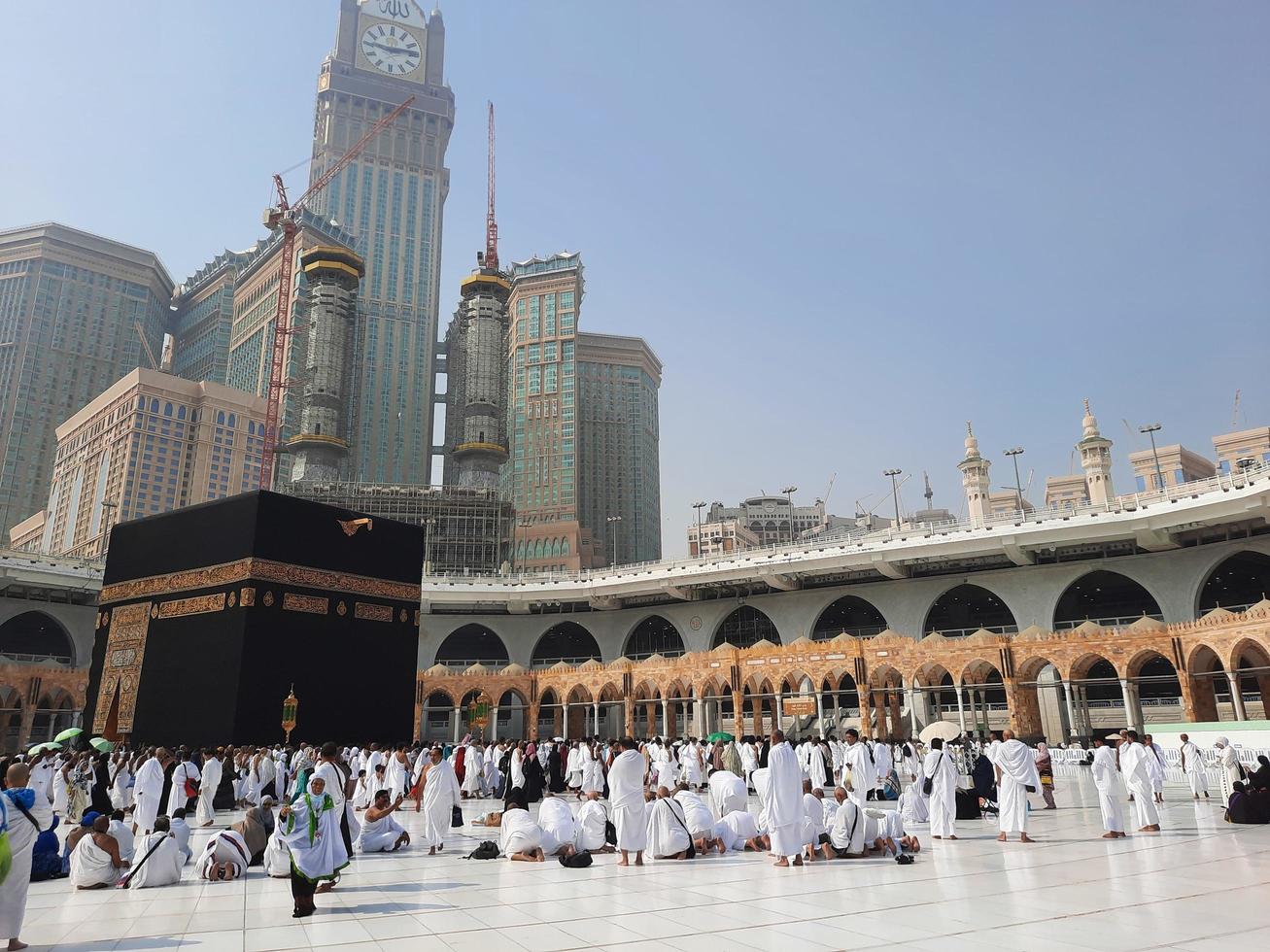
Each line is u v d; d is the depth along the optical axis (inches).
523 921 417.1
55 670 2578.7
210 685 1535.4
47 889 534.6
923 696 2481.5
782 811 580.1
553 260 7844.5
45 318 7854.3
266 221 7647.6
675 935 379.2
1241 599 2970.0
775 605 3203.7
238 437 6584.6
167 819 563.8
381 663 1758.1
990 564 2856.8
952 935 369.7
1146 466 6550.2
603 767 1146.0
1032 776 697.0
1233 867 527.5
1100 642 1967.3
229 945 376.5
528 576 3454.7
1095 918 395.9
